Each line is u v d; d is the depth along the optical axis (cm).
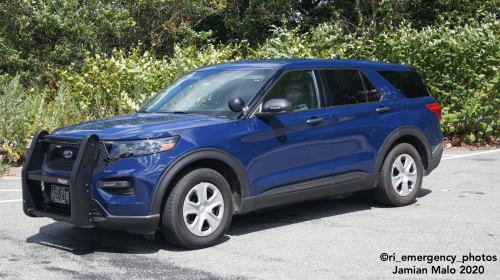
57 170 464
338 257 447
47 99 1225
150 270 418
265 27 3056
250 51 1413
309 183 550
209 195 486
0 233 537
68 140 462
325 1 3072
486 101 1153
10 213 631
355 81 617
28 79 2028
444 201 665
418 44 1218
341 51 1276
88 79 1104
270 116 524
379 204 659
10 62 2022
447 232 521
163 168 446
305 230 539
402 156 639
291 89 552
